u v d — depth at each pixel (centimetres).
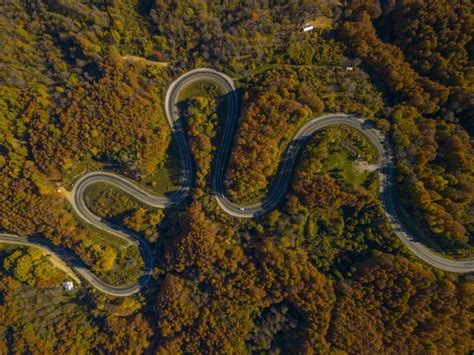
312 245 9819
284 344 9994
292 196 9525
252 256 9919
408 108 9406
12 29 9544
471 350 8900
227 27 9688
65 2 9138
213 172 10238
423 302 8781
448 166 8950
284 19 9531
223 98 10038
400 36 9725
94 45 9594
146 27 9644
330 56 9706
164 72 9956
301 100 9350
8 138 9944
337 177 9344
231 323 10125
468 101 8956
